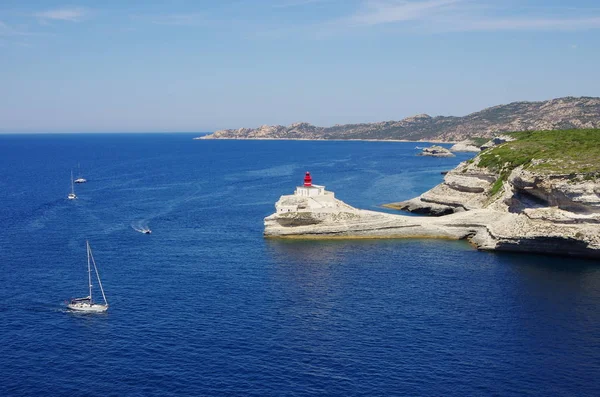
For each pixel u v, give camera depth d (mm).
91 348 49031
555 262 76875
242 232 97688
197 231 98625
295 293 63188
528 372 44875
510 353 48031
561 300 61094
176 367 45406
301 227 92562
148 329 53031
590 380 43719
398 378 43719
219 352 48000
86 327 53688
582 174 79688
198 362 46219
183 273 71375
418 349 48688
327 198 98625
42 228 100562
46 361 46719
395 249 84812
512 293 63438
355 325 53812
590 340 50719
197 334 51719
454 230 92438
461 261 77688
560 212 80250
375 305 59312
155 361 46469
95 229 100125
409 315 56438
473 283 67188
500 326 53781
